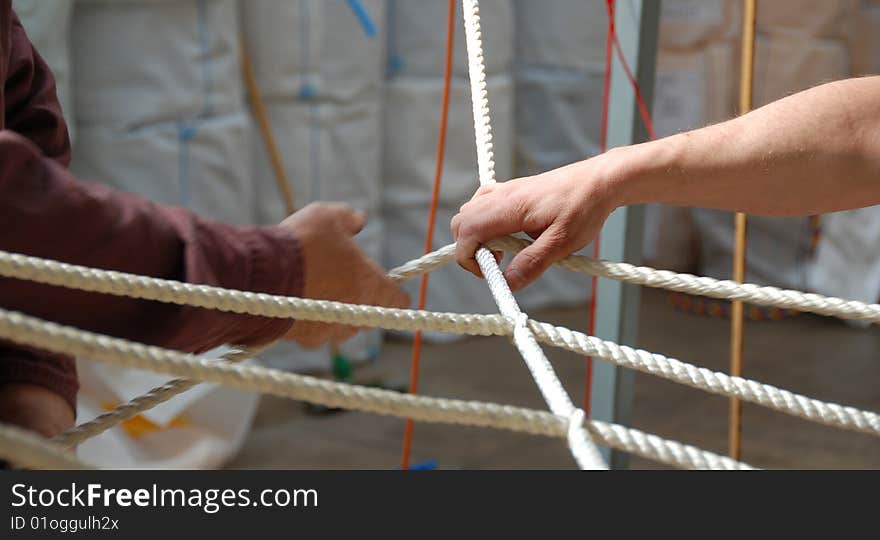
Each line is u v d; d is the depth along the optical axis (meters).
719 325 3.54
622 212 1.59
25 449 0.59
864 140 0.94
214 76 2.66
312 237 0.83
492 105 3.28
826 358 3.23
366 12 2.95
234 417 2.35
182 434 2.26
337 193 2.99
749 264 3.66
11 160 0.67
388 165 3.23
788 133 0.95
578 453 0.69
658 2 1.59
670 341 3.38
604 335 1.66
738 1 3.51
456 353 3.29
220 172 2.70
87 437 0.84
